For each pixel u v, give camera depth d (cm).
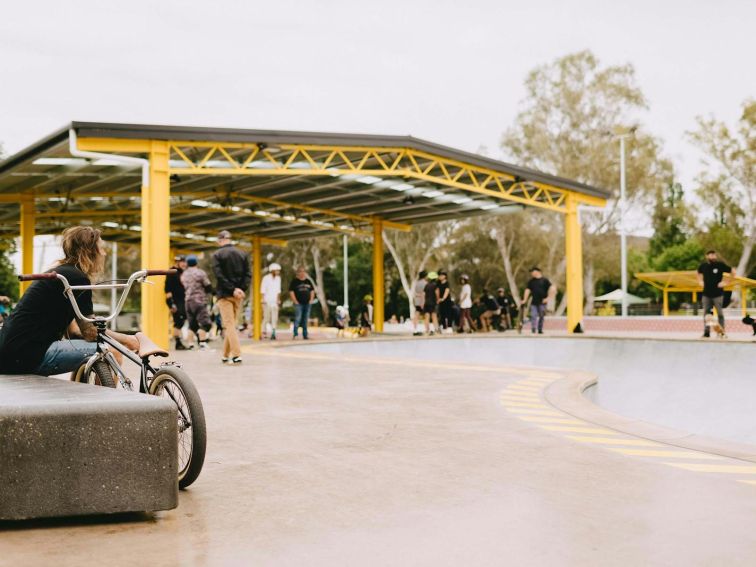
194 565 260
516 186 2027
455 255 4716
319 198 2236
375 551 273
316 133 1541
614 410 1334
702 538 287
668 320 2333
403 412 603
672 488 364
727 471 399
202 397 694
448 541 285
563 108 4106
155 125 1336
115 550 276
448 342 1728
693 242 5616
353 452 450
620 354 1495
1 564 261
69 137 1287
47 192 2067
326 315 5459
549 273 4097
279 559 265
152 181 1354
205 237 3186
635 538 288
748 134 3781
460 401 665
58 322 409
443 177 1941
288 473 398
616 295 4906
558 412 602
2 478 298
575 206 2112
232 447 466
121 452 312
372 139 1617
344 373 917
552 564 259
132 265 5731
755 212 3831
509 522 309
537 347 1680
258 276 2994
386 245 4612
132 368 915
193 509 331
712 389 1235
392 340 1633
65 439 305
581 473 396
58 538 291
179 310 1477
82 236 416
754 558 264
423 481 380
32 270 2070
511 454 443
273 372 933
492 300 2423
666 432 511
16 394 329
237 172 1460
